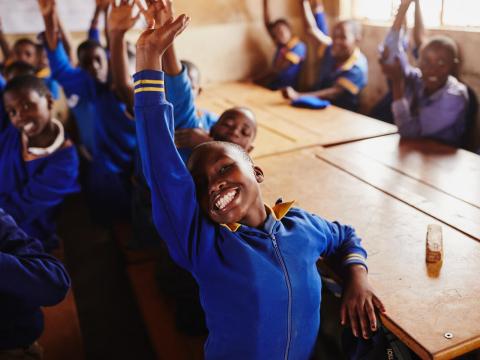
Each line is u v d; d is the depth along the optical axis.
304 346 1.30
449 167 2.26
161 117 1.14
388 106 3.65
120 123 2.92
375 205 1.81
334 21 4.29
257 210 1.24
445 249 1.49
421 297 1.26
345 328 1.47
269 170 2.20
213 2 4.33
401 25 2.67
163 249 1.96
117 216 3.02
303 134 2.74
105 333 2.35
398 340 1.38
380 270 1.39
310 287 1.25
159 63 1.15
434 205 1.79
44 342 1.94
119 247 2.72
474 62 3.00
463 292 1.28
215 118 2.71
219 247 1.19
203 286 1.23
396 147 2.54
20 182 2.41
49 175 2.42
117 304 2.55
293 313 1.23
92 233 3.25
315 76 4.57
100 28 4.11
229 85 4.34
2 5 3.90
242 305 1.19
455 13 3.17
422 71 2.72
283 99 3.67
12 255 1.25
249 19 4.48
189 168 1.23
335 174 2.13
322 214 1.74
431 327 1.15
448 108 2.67
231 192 1.17
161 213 1.17
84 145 3.54
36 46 3.80
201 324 1.90
